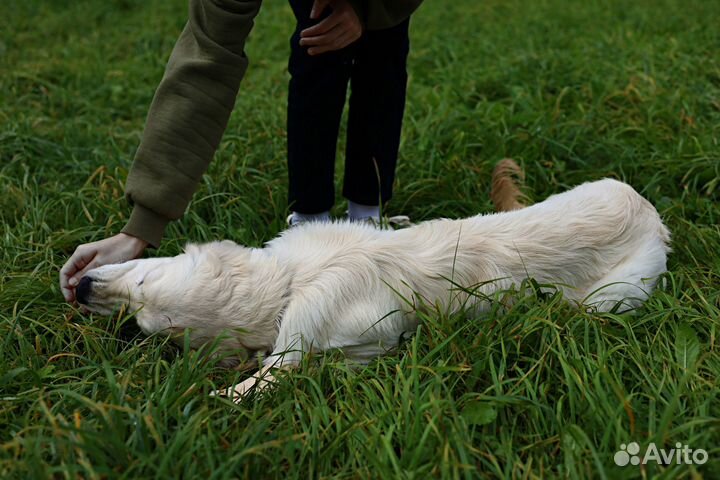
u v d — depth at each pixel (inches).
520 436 86.9
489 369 96.0
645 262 112.0
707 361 94.3
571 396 87.7
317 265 104.7
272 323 102.3
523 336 97.5
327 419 87.9
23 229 132.7
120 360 99.7
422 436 82.0
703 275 115.3
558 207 114.2
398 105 131.7
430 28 270.5
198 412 84.3
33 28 274.5
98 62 233.9
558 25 265.7
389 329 102.7
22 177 155.7
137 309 100.5
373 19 109.9
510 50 235.1
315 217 135.8
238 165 157.5
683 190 147.9
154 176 103.0
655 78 193.9
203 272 101.7
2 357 99.0
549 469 81.0
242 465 80.5
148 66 235.6
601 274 111.6
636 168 153.0
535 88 198.5
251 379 97.6
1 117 185.0
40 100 204.2
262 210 143.2
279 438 84.4
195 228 135.6
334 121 128.2
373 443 82.9
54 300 114.9
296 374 97.3
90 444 77.8
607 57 217.3
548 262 108.4
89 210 141.7
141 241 106.9
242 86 216.4
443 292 105.0
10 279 119.2
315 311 101.3
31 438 80.0
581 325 102.0
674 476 75.8
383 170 135.1
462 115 178.4
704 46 222.1
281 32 269.7
